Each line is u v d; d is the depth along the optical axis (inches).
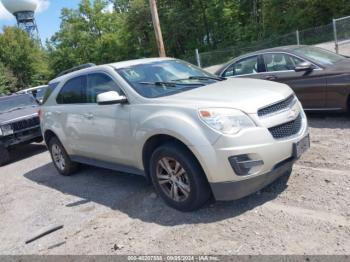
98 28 2058.3
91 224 167.6
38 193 231.5
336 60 273.7
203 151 141.1
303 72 264.2
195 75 202.5
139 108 168.6
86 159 221.3
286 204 151.1
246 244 128.5
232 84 176.7
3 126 343.3
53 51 2066.9
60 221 178.4
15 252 156.4
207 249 130.0
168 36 1743.4
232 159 138.0
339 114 275.1
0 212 211.3
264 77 287.7
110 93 173.5
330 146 210.4
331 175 170.7
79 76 217.9
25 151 404.8
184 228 147.1
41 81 2039.9
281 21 1310.3
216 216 151.5
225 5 1712.6
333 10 1146.7
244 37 1600.6
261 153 140.1
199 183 148.7
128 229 155.9
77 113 210.7
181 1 1776.6
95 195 204.5
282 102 154.9
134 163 178.7
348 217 134.3
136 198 186.7
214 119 141.3
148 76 188.5
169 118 151.9
